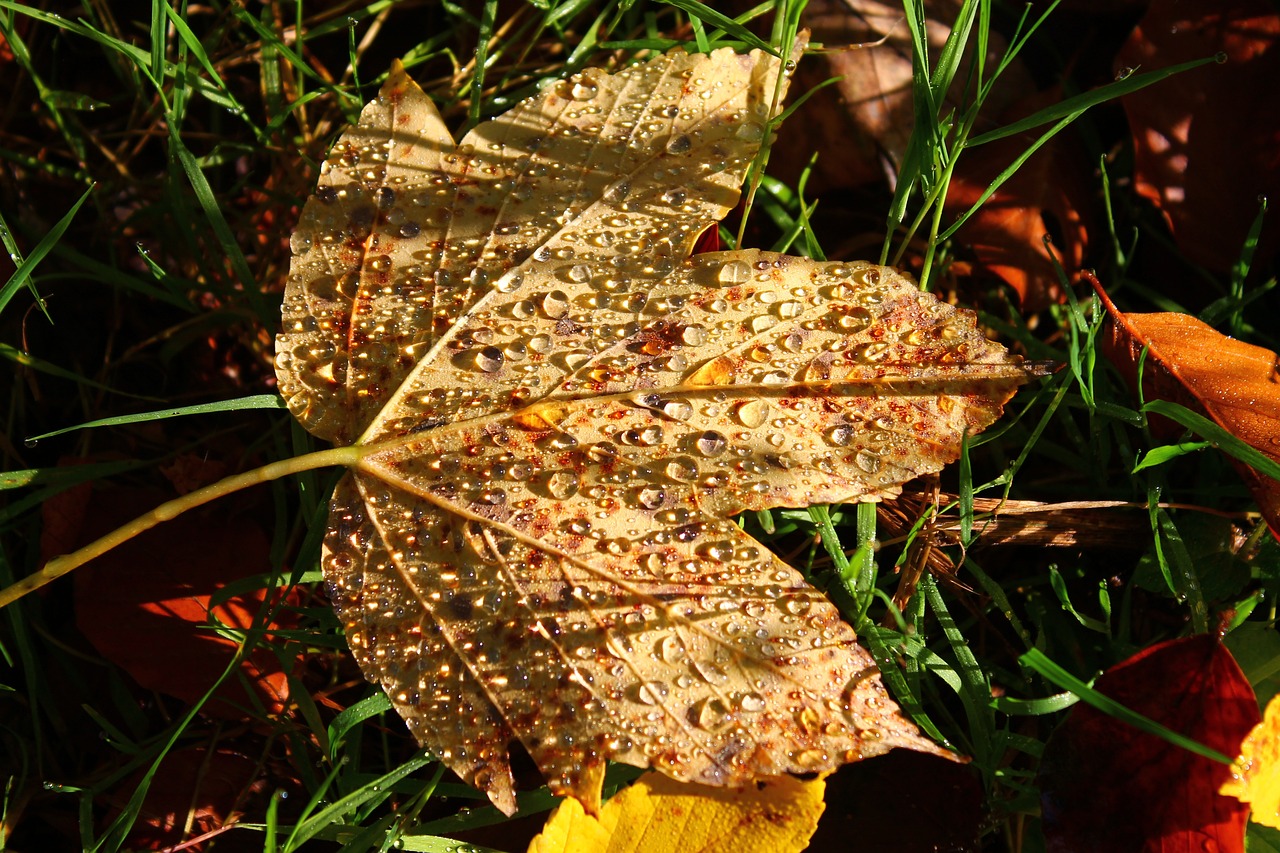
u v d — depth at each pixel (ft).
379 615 0.89
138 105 1.20
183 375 1.14
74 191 1.18
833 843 0.92
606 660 0.87
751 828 0.88
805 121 1.13
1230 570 0.99
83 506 1.04
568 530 0.89
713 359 0.92
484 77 1.19
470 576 0.89
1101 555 1.04
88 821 0.95
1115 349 1.00
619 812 0.89
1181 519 1.02
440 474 0.91
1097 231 1.15
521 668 0.87
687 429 0.91
